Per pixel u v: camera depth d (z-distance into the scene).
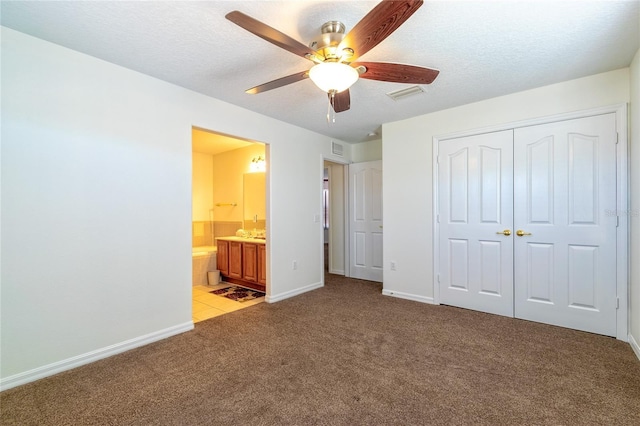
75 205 2.15
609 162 2.54
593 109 2.58
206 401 1.72
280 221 3.79
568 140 2.71
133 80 2.45
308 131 4.24
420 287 3.65
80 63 2.17
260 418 1.58
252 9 1.69
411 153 3.69
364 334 2.66
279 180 3.78
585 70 2.49
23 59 1.94
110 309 2.31
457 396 1.75
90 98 2.22
